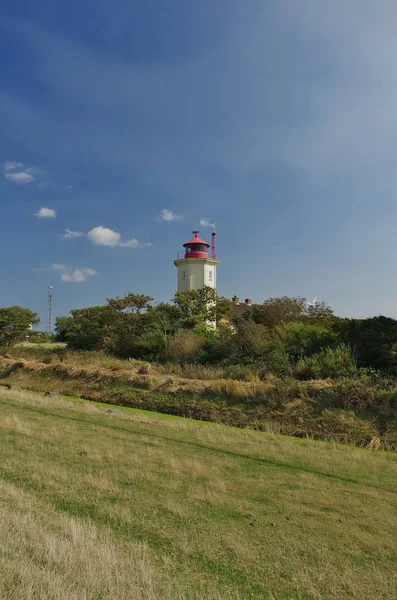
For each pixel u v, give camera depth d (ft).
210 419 51.90
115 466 27.32
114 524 18.81
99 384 70.13
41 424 39.73
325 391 48.47
